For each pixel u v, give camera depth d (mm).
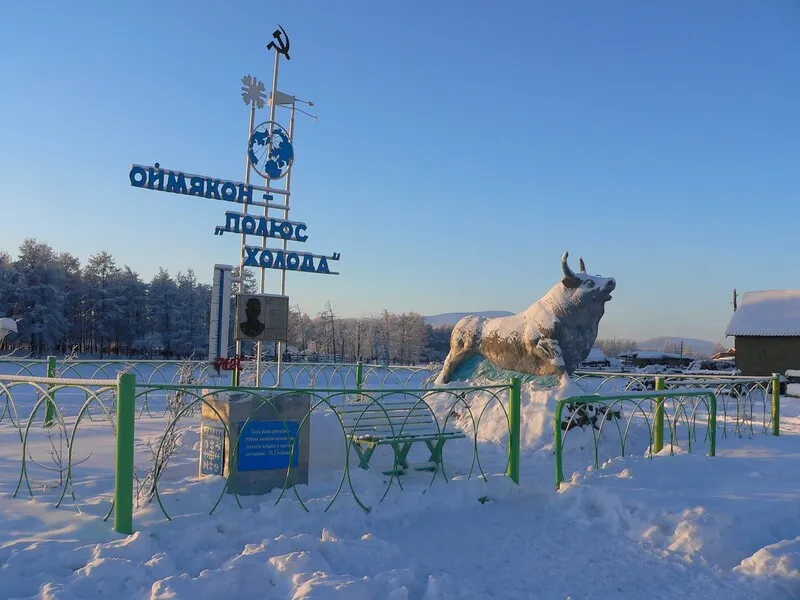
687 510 5750
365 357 71250
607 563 5031
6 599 3896
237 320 8930
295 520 5488
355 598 3992
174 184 9625
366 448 7777
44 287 50062
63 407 13055
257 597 4113
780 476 7480
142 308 59625
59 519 5246
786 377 28141
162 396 15945
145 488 5918
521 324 11633
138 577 4215
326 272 10898
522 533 5727
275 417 6410
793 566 4688
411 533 5641
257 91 10438
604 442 9930
